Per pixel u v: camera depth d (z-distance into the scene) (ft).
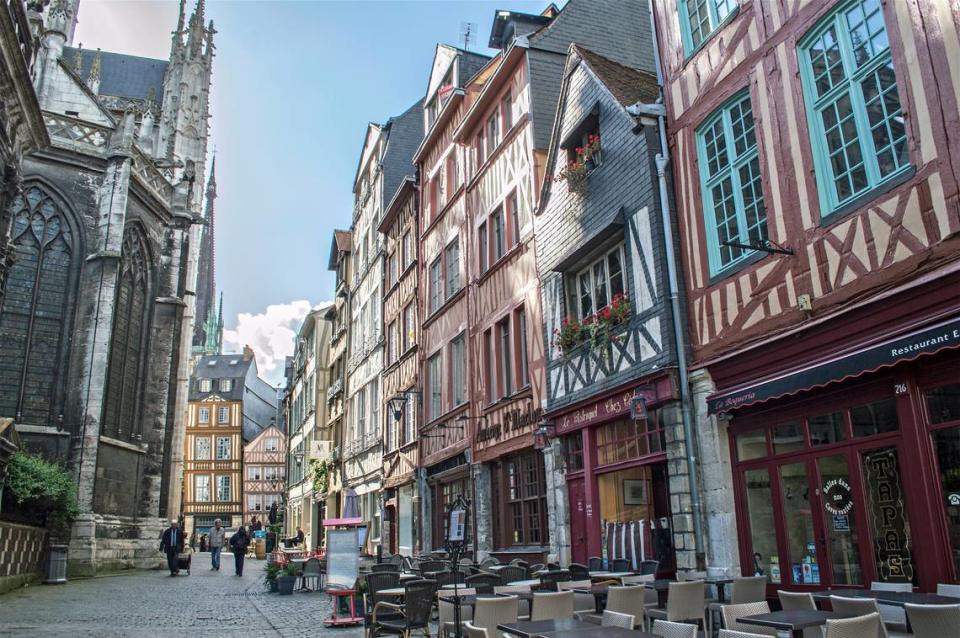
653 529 33.91
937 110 21.76
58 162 78.48
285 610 40.32
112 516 77.00
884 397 23.65
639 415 32.53
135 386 85.46
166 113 141.90
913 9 22.76
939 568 21.02
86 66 152.25
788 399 27.27
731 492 29.73
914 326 21.62
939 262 21.43
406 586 24.73
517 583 28.02
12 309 73.87
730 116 31.17
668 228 33.60
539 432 42.68
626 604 22.20
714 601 27.17
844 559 24.71
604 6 54.08
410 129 92.22
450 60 69.46
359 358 96.17
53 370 74.74
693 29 33.94
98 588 53.62
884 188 23.41
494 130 55.88
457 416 57.57
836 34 25.94
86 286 77.25
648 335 34.01
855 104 24.89
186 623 33.94
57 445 72.28
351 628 32.48
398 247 79.36
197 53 147.64
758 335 28.30
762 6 29.27
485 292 54.13
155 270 90.12
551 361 43.19
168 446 88.38
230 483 230.68
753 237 28.35
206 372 246.88
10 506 56.75
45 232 77.00
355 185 107.96
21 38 42.55
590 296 40.83
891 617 21.93
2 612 36.27
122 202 80.12
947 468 21.35
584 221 40.81
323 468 114.62
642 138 35.70
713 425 30.32
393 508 77.51
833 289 25.04
